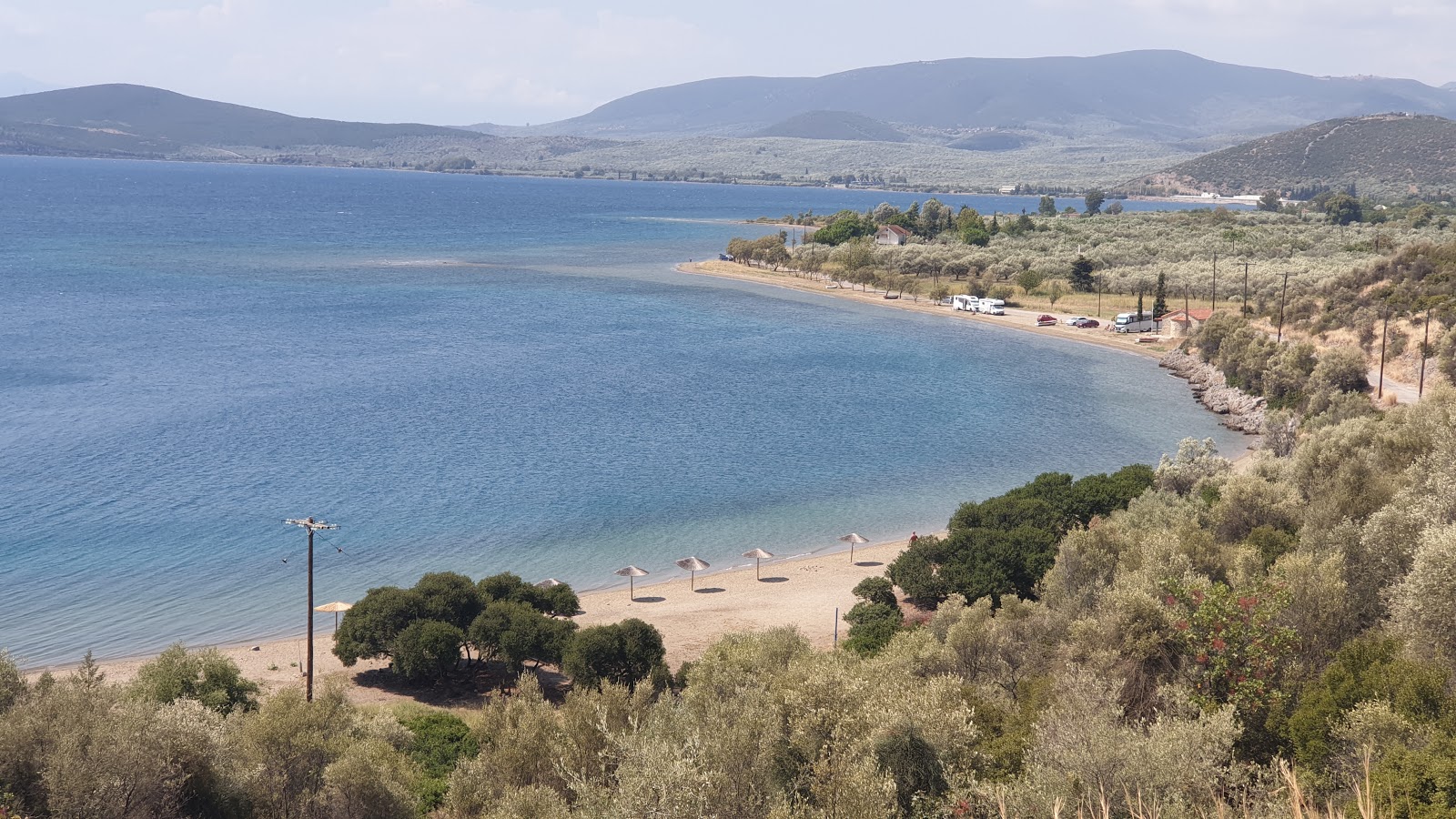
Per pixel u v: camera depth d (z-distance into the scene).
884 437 88.12
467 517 64.31
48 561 54.16
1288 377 94.81
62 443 76.94
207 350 118.00
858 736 22.58
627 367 116.88
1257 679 24.23
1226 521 46.31
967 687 28.81
